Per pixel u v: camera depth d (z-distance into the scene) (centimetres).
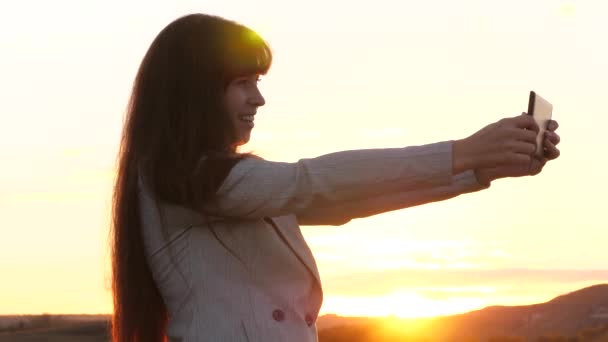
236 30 445
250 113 446
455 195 439
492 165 404
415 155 410
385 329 4028
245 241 431
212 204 420
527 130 402
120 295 450
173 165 426
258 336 421
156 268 438
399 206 449
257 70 445
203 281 427
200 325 423
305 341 429
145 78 448
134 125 445
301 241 445
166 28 451
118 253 447
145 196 436
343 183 412
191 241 431
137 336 449
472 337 5022
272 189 415
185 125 432
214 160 420
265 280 430
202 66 438
